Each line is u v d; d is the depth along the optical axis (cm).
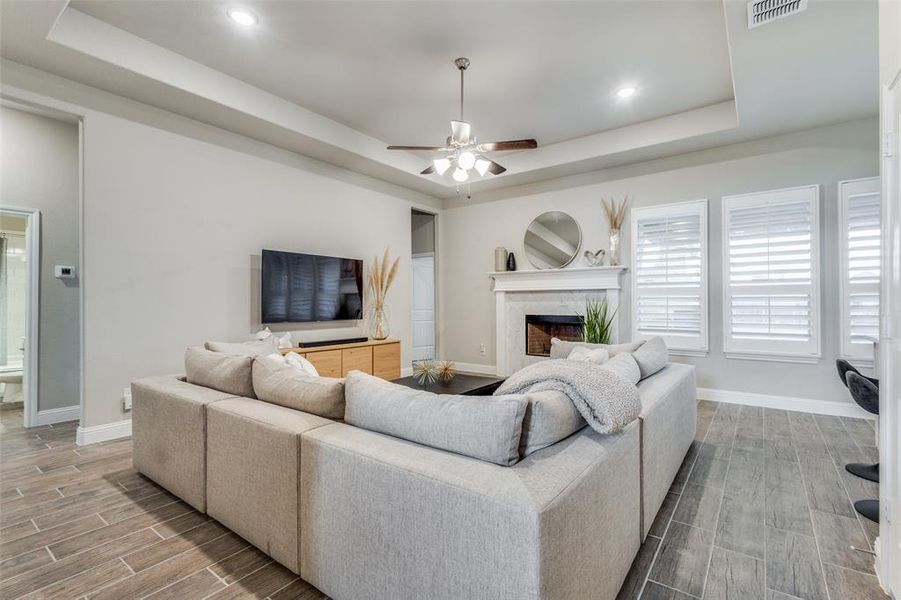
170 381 259
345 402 177
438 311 684
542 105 416
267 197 445
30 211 384
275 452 170
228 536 200
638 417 183
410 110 427
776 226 418
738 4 245
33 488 252
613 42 313
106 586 166
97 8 278
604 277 516
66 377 404
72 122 408
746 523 209
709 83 373
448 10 279
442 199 682
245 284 426
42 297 390
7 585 167
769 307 421
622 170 516
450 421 138
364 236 552
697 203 460
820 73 312
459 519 117
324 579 155
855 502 229
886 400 163
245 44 318
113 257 339
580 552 123
